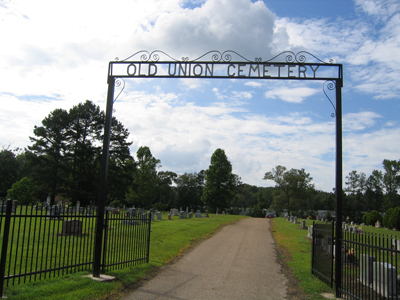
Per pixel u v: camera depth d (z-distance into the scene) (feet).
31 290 22.17
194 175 325.01
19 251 35.24
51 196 150.61
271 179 263.90
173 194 317.83
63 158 154.61
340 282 26.81
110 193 177.88
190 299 24.79
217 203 226.99
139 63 31.78
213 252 48.24
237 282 30.81
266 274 34.83
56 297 21.48
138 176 215.72
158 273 32.78
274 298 25.96
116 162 172.96
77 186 149.69
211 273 34.24
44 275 26.21
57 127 154.92
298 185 258.57
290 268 38.42
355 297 24.41
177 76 31.45
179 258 41.83
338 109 29.99
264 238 69.97
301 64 30.89
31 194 143.64
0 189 228.84
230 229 88.07
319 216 193.88
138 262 36.27
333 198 278.67
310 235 74.49
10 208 21.09
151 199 224.33
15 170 238.48
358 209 269.85
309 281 31.30
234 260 42.45
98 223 28.76
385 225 126.21
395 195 263.90
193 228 80.23
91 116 161.38
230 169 231.91
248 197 388.37
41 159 150.30
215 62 31.19
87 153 154.51
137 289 26.43
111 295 24.07
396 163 266.57
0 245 36.91
